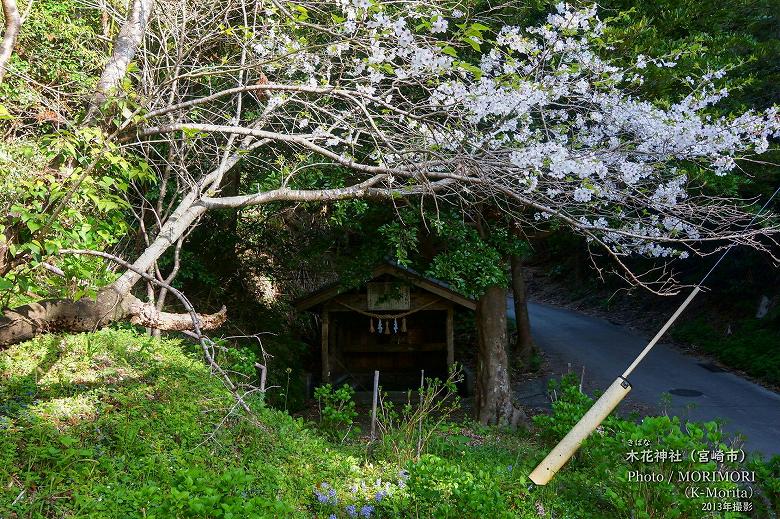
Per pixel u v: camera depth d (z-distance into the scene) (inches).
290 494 202.4
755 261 599.5
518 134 197.8
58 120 206.1
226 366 279.6
